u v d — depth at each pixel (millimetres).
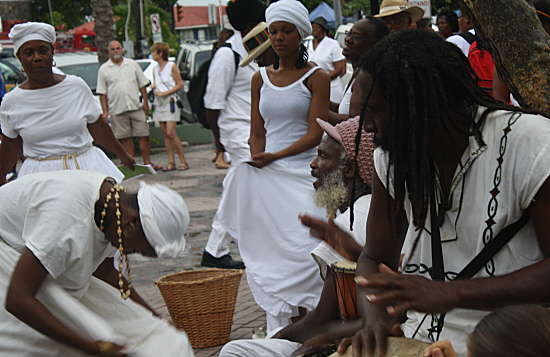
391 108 1730
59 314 2418
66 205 2375
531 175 1635
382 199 1944
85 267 2471
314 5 28062
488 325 1358
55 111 4414
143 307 2895
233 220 4191
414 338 2016
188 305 3984
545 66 2199
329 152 2893
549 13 2812
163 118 11555
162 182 10523
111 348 2369
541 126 1656
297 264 3828
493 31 2236
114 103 11352
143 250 2527
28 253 2320
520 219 1730
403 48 1714
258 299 3959
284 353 2656
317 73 3957
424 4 9500
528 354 1283
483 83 5289
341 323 2451
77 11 39562
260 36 4949
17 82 14875
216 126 5805
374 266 1972
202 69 5949
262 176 3938
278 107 3979
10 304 2291
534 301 1587
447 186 1816
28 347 2469
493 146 1729
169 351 2715
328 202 2941
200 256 6258
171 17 37656
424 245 1916
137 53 19484
